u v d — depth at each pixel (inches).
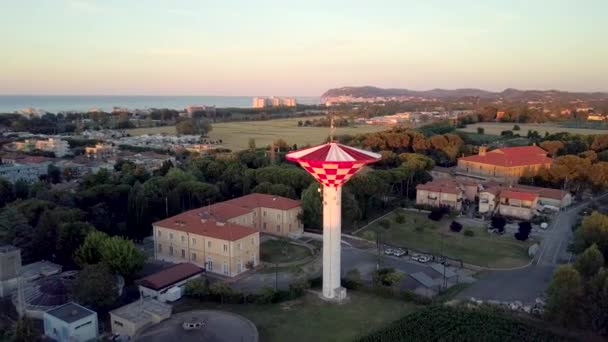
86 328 2600.9
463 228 4842.5
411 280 3452.3
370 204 5310.0
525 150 7706.7
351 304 3125.0
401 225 4995.1
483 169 7214.6
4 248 3284.9
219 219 4077.3
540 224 4950.8
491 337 2635.3
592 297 2642.7
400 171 6087.6
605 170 5959.6
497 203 5393.7
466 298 3174.2
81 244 3636.8
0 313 2898.6
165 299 3127.5
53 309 2694.4
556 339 2628.0
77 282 2906.0
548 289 2844.5
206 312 2800.2
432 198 5629.9
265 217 4680.1
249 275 3639.3
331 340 2630.4
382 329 2723.9
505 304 3041.3
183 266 3484.3
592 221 3769.7
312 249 4224.9
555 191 5723.4
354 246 4350.4
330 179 3088.1
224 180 5974.4
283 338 2652.6
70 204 4820.4
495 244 4375.0
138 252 3489.2
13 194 5684.1
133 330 2613.2
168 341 2413.9
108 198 5034.5
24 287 3139.8
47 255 3833.7
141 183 5620.1
